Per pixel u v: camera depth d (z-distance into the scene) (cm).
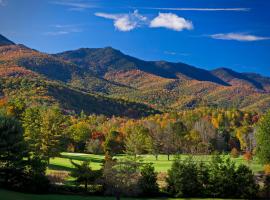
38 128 8625
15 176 6038
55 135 8544
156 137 13800
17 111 11175
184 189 6719
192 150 13050
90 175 6231
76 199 5619
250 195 6856
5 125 6091
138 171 6462
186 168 6812
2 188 5834
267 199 6838
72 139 12950
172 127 14725
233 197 6900
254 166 9850
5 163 6303
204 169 7000
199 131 15550
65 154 11150
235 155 12412
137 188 6191
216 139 15588
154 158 12588
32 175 6044
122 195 6325
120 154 13112
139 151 12119
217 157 7194
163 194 6719
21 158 6125
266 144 7869
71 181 6806
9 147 5988
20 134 6209
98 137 13825
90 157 10756
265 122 8019
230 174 6925
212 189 6906
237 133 16538
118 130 15712
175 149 13700
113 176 5969
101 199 5816
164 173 7881
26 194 5684
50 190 6141
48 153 8469
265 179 6950
